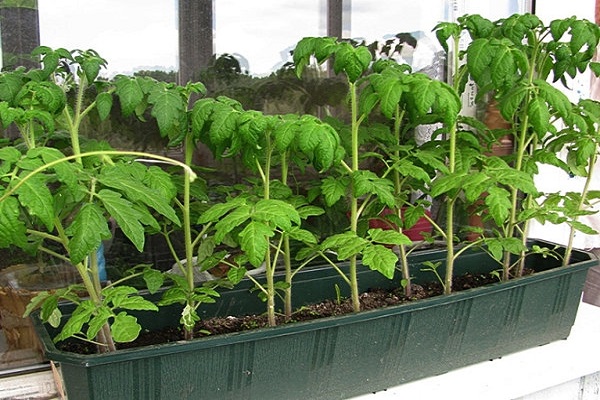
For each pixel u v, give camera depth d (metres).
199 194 1.11
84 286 1.02
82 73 1.02
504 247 1.23
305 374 1.03
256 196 1.11
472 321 1.19
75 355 0.86
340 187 1.09
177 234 1.40
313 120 0.95
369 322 1.06
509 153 1.70
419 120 1.28
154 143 1.36
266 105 1.46
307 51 1.06
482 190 1.06
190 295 1.04
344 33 1.53
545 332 1.34
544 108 1.14
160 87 0.96
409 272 1.42
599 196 1.42
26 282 1.27
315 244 1.19
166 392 0.92
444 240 1.65
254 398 1.00
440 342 1.17
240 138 0.95
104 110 0.97
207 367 0.94
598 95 1.76
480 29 1.19
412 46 1.62
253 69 1.43
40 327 1.00
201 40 1.37
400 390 1.15
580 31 1.16
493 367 1.25
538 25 1.21
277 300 1.26
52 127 0.88
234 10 1.39
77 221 0.80
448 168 1.28
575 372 1.28
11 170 0.81
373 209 1.26
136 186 0.85
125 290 0.94
